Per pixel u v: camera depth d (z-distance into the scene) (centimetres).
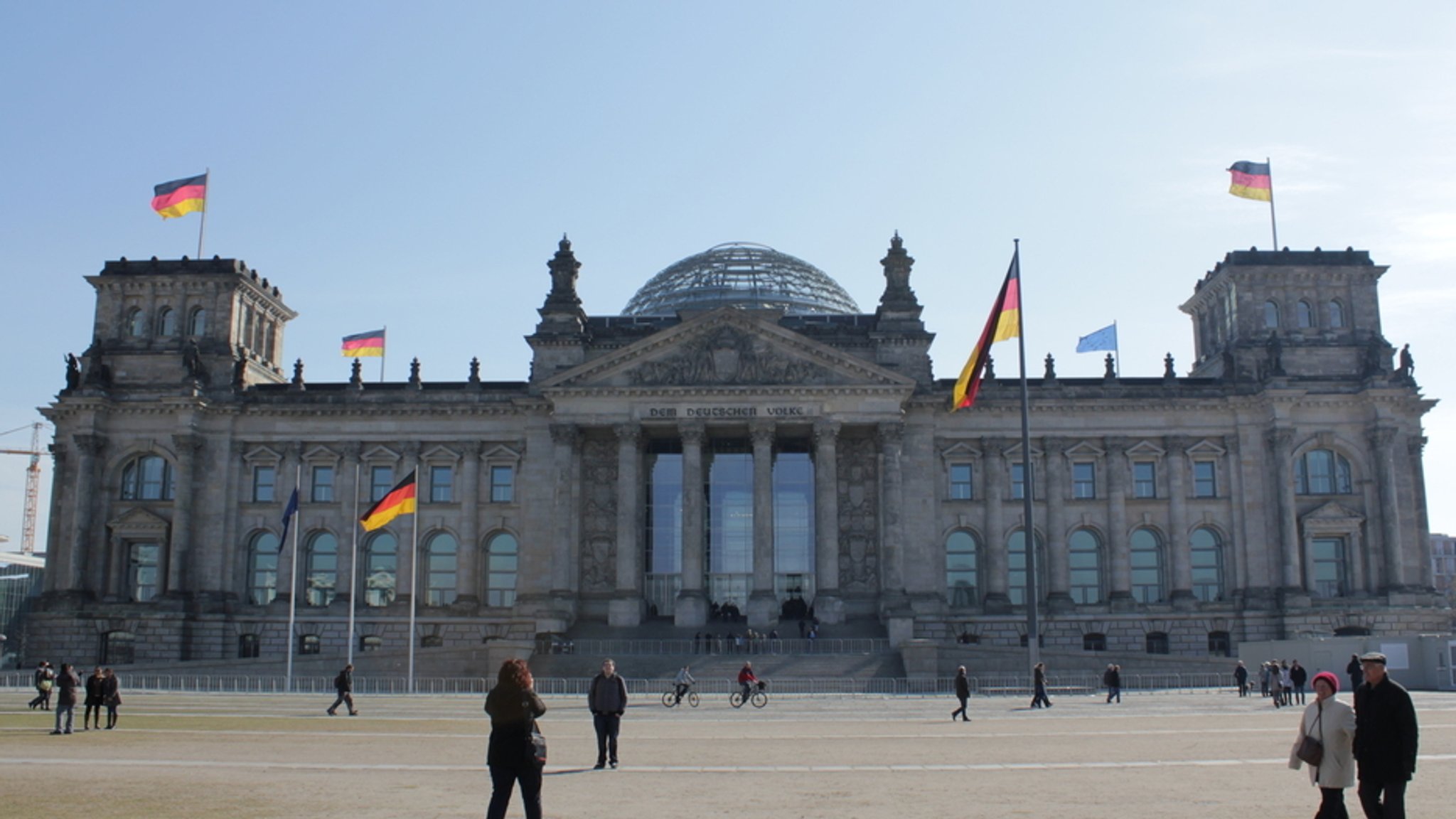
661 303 16150
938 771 4231
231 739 5456
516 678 2878
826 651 11650
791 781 3962
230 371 14012
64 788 3712
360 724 6431
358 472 13562
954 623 13300
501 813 2827
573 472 13075
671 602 13525
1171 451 13675
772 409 12950
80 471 13500
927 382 13475
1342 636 12444
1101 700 8806
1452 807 3319
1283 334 13988
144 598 13750
